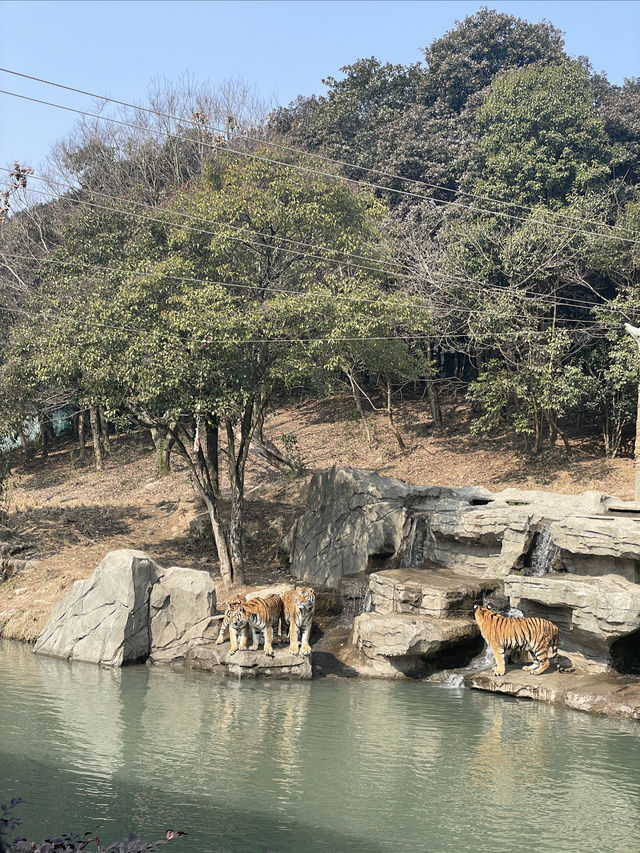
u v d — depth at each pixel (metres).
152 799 10.59
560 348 28.86
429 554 21.92
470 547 21.16
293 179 23.16
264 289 23.75
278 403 34.78
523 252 30.25
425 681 17.81
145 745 12.77
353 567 23.06
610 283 33.53
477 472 31.33
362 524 23.17
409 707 15.47
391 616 18.47
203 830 9.65
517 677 16.77
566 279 31.19
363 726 14.09
